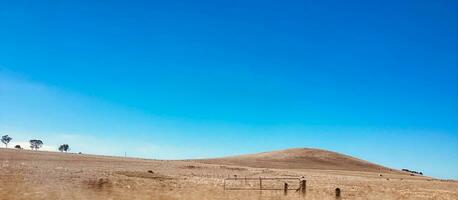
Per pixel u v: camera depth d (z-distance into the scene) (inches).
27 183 1486.2
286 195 1611.7
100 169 2844.5
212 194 1509.6
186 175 2950.3
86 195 1267.2
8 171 1987.0
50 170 2304.4
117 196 1294.3
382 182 3447.3
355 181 3331.7
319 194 1705.2
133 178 2162.9
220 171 4114.2
